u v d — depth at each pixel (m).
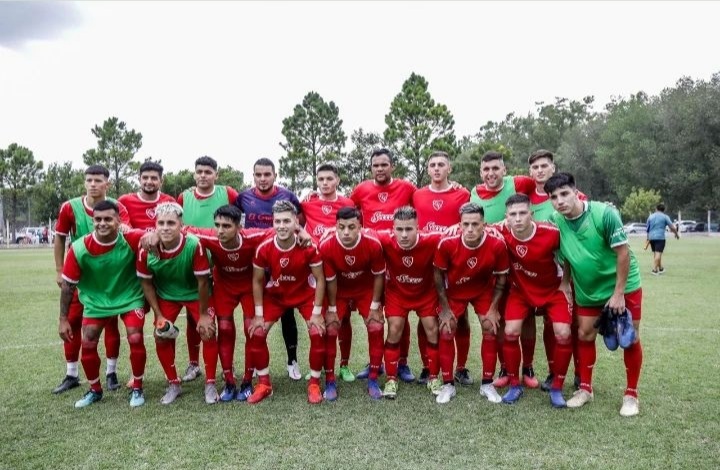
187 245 4.40
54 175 49.72
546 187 4.21
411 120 33.50
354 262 4.67
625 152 46.25
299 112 39.44
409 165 33.97
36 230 51.03
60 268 5.15
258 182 5.56
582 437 3.61
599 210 4.11
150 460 3.33
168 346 4.49
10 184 44.38
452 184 5.52
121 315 4.55
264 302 4.82
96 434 3.77
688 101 41.44
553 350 4.78
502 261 4.56
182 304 4.71
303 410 4.25
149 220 5.39
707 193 42.41
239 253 4.66
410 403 4.41
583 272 4.19
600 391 4.61
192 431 3.81
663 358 5.45
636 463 3.20
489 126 70.94
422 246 4.57
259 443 3.58
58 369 5.41
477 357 6.00
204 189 5.57
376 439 3.62
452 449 3.45
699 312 7.92
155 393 4.75
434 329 4.75
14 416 4.14
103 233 4.29
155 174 5.29
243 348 6.41
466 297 4.77
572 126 63.22
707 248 23.31
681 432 3.66
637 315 4.21
